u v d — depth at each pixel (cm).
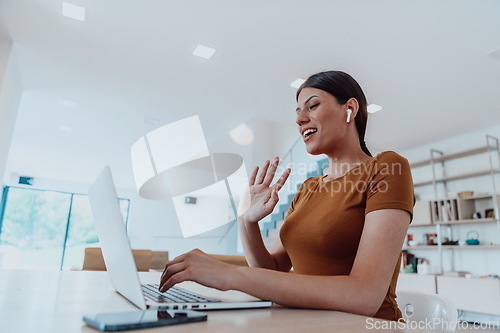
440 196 455
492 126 417
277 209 596
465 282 367
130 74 328
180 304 46
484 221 382
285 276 51
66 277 100
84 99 389
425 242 448
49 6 239
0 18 254
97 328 31
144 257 193
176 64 307
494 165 409
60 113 431
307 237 75
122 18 248
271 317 42
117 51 290
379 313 63
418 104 362
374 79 315
